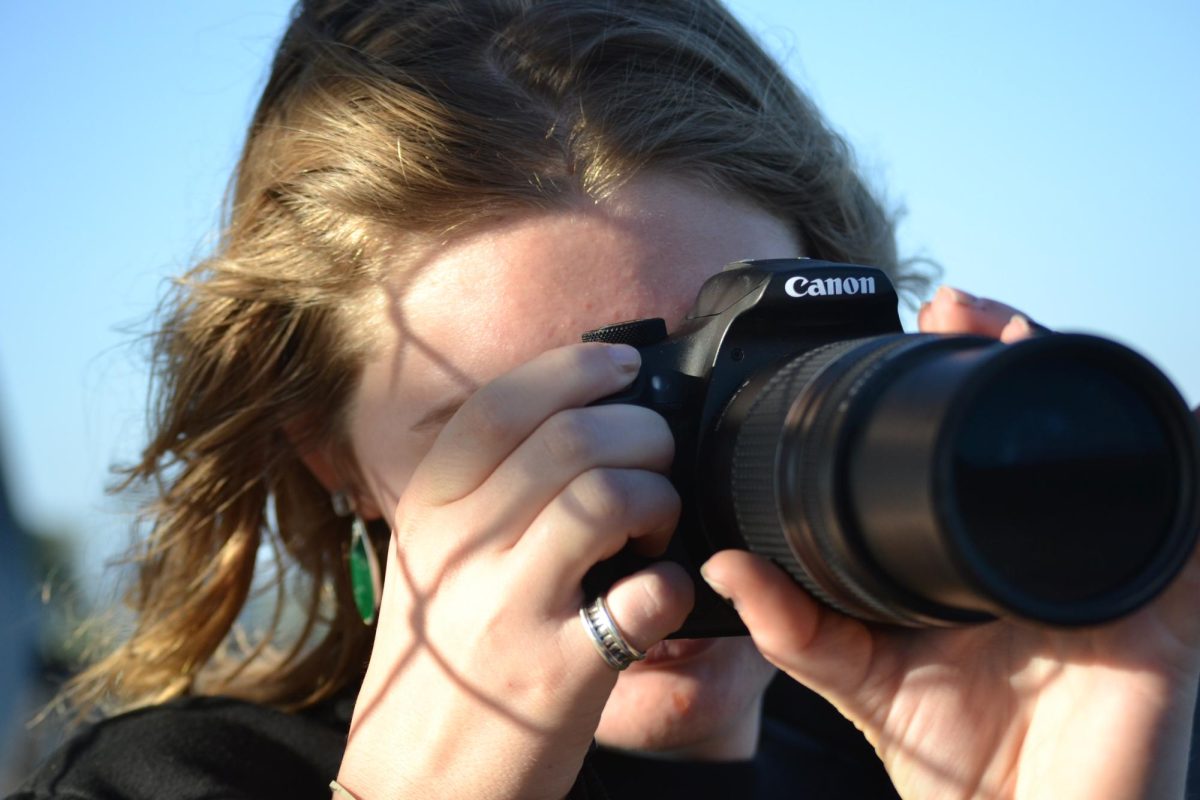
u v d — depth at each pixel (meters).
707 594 1.28
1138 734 1.19
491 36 1.64
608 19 1.68
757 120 1.69
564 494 1.22
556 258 1.47
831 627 1.24
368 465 1.69
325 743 1.71
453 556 1.27
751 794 1.82
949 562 0.85
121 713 1.83
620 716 1.61
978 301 1.34
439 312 1.51
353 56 1.68
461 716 1.25
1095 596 0.90
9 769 2.09
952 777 1.27
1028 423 0.91
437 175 1.50
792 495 1.03
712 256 1.52
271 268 1.74
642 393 1.31
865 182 2.14
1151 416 0.95
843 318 1.35
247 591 2.01
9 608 2.02
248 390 1.84
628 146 1.50
